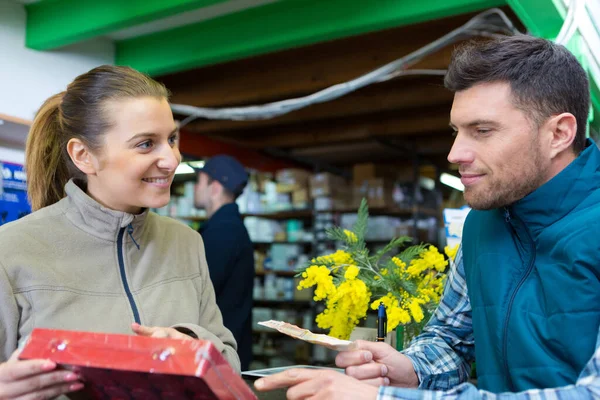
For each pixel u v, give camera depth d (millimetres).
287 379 1029
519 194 1148
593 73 3047
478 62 1131
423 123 6328
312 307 7090
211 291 1564
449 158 1162
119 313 1299
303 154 8180
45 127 1413
